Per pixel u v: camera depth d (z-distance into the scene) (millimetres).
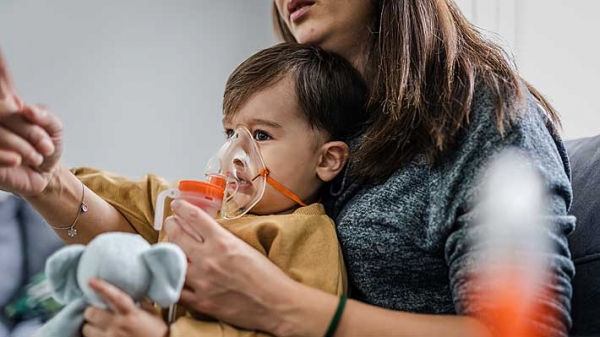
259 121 1031
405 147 931
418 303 882
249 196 1002
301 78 1055
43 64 2887
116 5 2984
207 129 2969
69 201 1012
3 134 749
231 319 791
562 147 966
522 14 1715
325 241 914
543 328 735
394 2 1032
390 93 989
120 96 2928
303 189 1041
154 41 2988
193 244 803
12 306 1975
